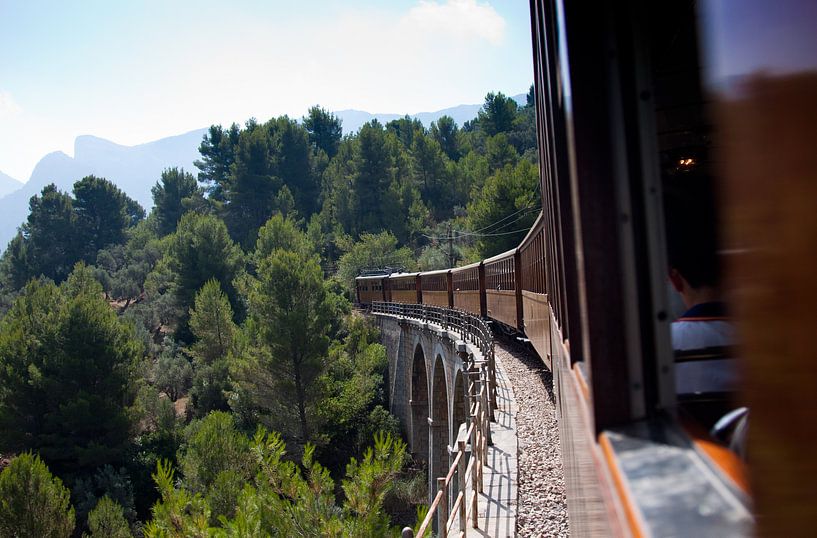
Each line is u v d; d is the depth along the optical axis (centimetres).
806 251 77
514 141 10781
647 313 182
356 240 8100
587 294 185
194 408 4141
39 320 3591
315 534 880
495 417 1305
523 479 923
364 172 8625
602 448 173
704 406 208
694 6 233
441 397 3006
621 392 183
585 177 186
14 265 9156
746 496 102
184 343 5381
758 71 86
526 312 1714
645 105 183
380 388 4362
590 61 188
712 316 228
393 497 2727
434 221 9269
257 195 9581
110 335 3291
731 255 98
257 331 3422
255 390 3284
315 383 3209
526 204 4700
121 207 10894
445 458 2944
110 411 3117
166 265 6775
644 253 183
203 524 915
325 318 3219
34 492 1978
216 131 10681
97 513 2045
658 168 183
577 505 305
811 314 76
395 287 5012
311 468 971
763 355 86
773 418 84
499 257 2208
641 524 111
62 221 10081
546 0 314
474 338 2191
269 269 3288
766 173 84
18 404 3114
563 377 414
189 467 1872
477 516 794
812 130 75
